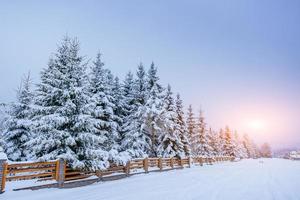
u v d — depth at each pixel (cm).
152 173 2025
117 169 1673
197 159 3556
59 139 1291
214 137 5753
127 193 1059
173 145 2788
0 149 1029
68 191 1107
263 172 2280
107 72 2425
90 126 1402
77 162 1260
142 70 2773
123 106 2581
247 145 8869
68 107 1349
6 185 1075
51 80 1397
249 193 1084
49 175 1250
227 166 3369
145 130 2575
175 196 991
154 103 2566
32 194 1000
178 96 3516
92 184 1352
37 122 1324
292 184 1409
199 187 1245
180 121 3356
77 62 1477
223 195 1023
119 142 2489
